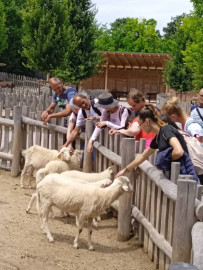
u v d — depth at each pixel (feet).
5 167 25.53
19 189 21.65
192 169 12.69
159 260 13.80
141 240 15.87
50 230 16.24
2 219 16.44
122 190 14.32
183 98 118.42
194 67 76.02
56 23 79.66
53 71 80.18
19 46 135.03
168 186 12.49
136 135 17.15
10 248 13.69
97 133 18.44
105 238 16.44
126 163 16.11
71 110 21.06
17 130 24.09
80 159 18.99
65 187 14.61
